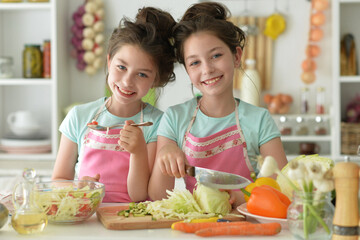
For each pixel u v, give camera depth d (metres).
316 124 2.97
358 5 3.06
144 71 1.30
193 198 1.06
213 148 1.35
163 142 1.37
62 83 3.02
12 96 3.24
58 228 0.98
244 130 1.36
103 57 3.14
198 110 1.40
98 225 1.01
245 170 1.35
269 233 0.91
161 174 1.28
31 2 2.91
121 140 1.22
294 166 0.85
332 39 3.01
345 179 0.83
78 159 1.49
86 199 1.00
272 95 3.14
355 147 2.81
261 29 3.11
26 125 2.95
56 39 2.88
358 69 3.00
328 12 3.09
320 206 0.85
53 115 2.89
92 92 3.19
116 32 1.37
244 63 3.09
